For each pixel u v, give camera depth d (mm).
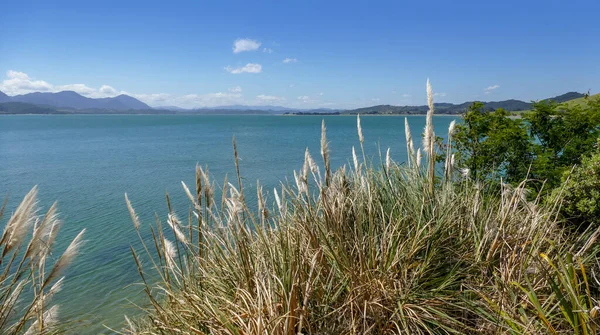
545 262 3605
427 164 5129
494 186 6141
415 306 3357
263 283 3189
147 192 19953
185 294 3742
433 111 5039
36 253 3576
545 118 7973
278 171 25156
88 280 9031
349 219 4418
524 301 3369
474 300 3557
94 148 49844
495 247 3924
